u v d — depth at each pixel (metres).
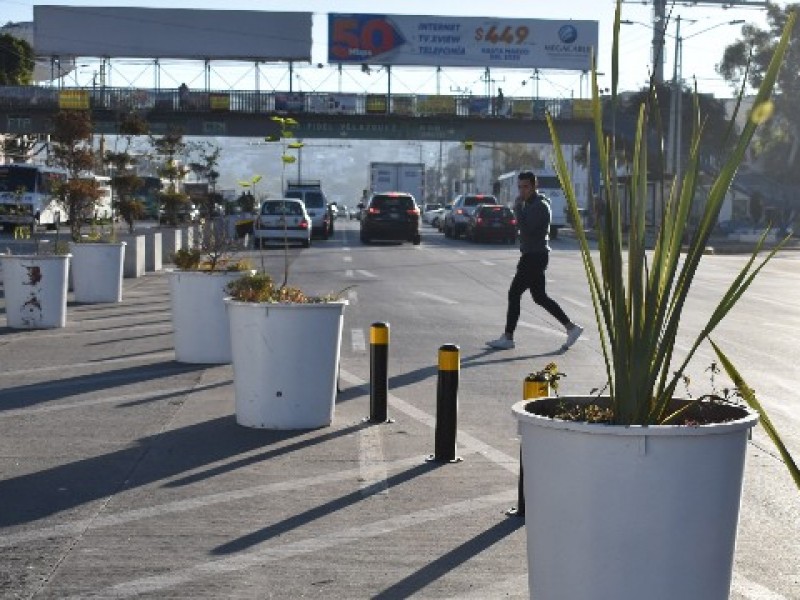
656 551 6.06
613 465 6.07
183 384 17.45
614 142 6.85
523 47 112.19
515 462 12.64
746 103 105.62
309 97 106.81
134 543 9.64
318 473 12.04
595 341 23.56
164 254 47.78
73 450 13.02
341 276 41.59
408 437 13.83
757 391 17.88
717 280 43.12
